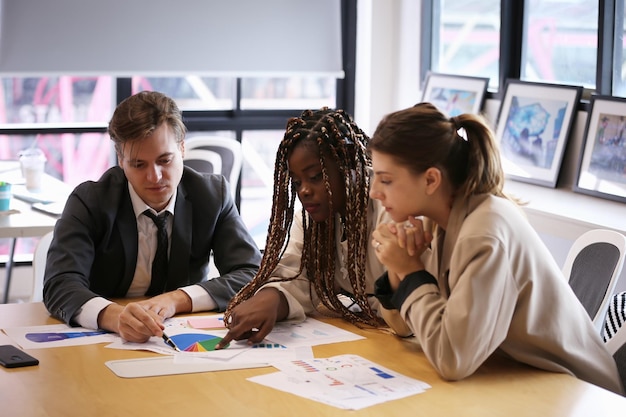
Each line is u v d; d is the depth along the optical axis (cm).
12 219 331
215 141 429
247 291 213
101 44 474
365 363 178
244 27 503
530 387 166
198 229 236
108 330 198
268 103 536
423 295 175
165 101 217
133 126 210
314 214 205
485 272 167
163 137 214
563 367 179
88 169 500
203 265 241
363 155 205
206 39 496
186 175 239
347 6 541
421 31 510
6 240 489
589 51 409
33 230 321
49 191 384
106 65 477
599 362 186
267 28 508
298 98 543
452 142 176
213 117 520
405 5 519
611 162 382
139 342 190
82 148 495
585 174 394
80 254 219
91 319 200
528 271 174
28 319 210
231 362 177
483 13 472
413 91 521
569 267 264
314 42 520
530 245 176
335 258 216
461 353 166
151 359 179
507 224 174
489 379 170
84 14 469
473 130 180
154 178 215
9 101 484
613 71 398
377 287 192
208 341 191
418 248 179
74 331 199
